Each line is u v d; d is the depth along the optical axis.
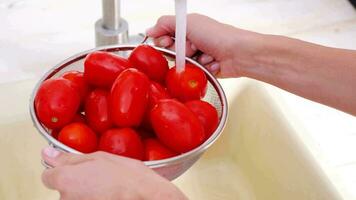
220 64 1.00
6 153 1.04
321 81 0.92
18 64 1.09
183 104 0.82
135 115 0.81
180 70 0.86
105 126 0.83
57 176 0.71
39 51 1.12
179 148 0.80
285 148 1.04
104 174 0.70
